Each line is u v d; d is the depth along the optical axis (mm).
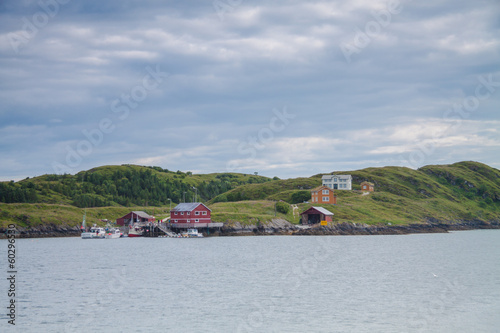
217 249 122438
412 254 112688
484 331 47812
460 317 52375
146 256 106062
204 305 57156
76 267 88000
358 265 91250
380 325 49406
